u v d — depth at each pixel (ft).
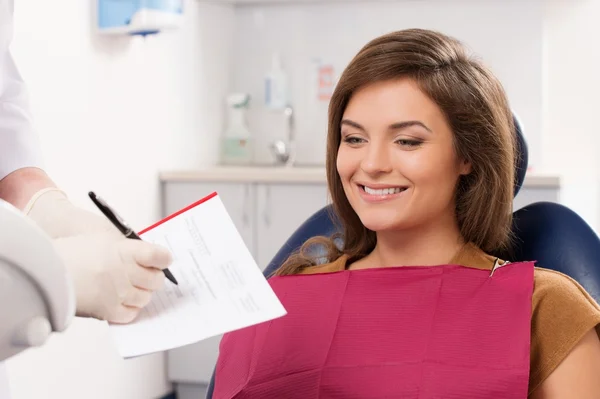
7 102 4.99
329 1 12.25
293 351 4.40
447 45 4.51
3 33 4.74
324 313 4.44
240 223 10.57
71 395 9.08
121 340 3.33
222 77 12.50
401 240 4.62
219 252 3.60
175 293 3.48
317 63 12.42
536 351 4.11
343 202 4.91
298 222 10.36
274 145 12.21
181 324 3.35
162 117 10.84
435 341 4.16
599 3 11.64
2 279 2.05
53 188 4.31
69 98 8.98
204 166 12.05
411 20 11.96
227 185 10.59
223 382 4.61
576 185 11.87
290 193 10.35
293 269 4.93
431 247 4.59
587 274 4.73
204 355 10.71
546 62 11.84
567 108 11.84
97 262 3.19
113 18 9.30
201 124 11.93
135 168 10.23
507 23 11.60
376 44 4.48
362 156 4.44
